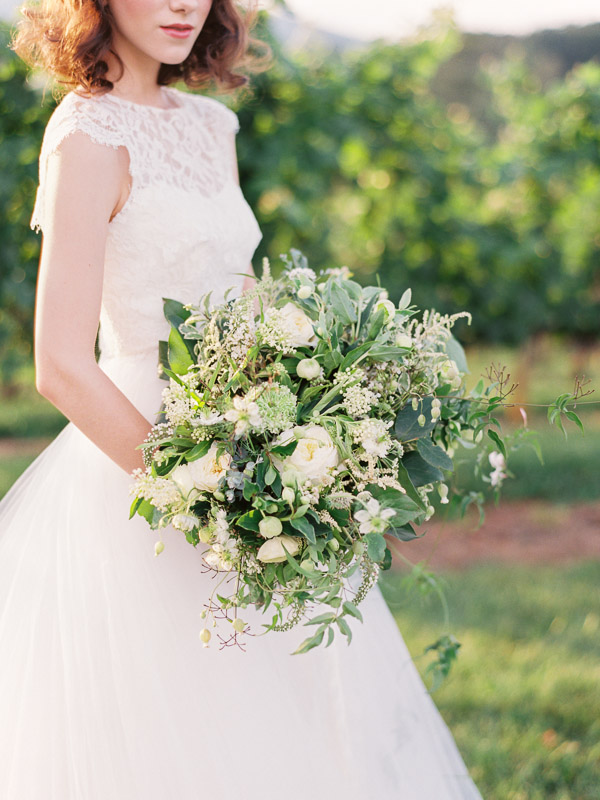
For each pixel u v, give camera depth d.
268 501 1.39
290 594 1.45
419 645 3.30
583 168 6.43
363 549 1.44
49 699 1.62
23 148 4.49
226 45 2.12
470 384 5.17
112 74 1.76
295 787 1.60
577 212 6.75
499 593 3.88
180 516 1.39
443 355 1.55
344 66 5.29
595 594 3.86
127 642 1.61
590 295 7.37
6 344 5.32
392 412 1.52
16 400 8.34
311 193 5.02
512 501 5.41
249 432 1.41
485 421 1.66
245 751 1.58
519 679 3.04
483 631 3.46
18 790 1.59
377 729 1.76
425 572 2.29
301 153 5.01
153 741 1.56
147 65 1.82
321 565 1.48
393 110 5.39
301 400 1.46
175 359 1.47
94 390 1.49
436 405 1.52
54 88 1.89
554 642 3.35
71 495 1.73
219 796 1.55
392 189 5.78
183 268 1.69
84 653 1.62
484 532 4.86
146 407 1.68
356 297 1.59
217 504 1.43
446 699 2.92
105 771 1.56
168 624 1.62
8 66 4.35
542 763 2.55
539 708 2.86
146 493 1.39
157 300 1.70
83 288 1.52
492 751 2.59
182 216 1.67
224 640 1.63
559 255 6.65
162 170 1.68
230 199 1.86
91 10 1.65
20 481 1.90
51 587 1.69
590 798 2.41
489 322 6.62
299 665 1.69
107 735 1.57
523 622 3.55
